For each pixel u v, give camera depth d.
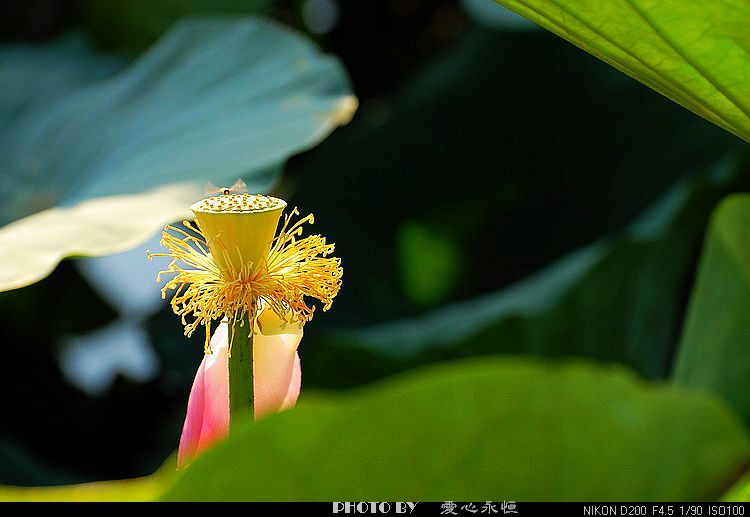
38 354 1.85
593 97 1.99
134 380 1.85
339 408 0.63
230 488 0.65
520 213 1.98
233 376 0.87
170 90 1.62
